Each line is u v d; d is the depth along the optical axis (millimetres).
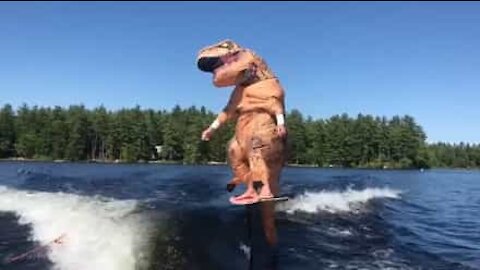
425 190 32125
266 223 7645
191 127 100312
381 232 11828
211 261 8336
